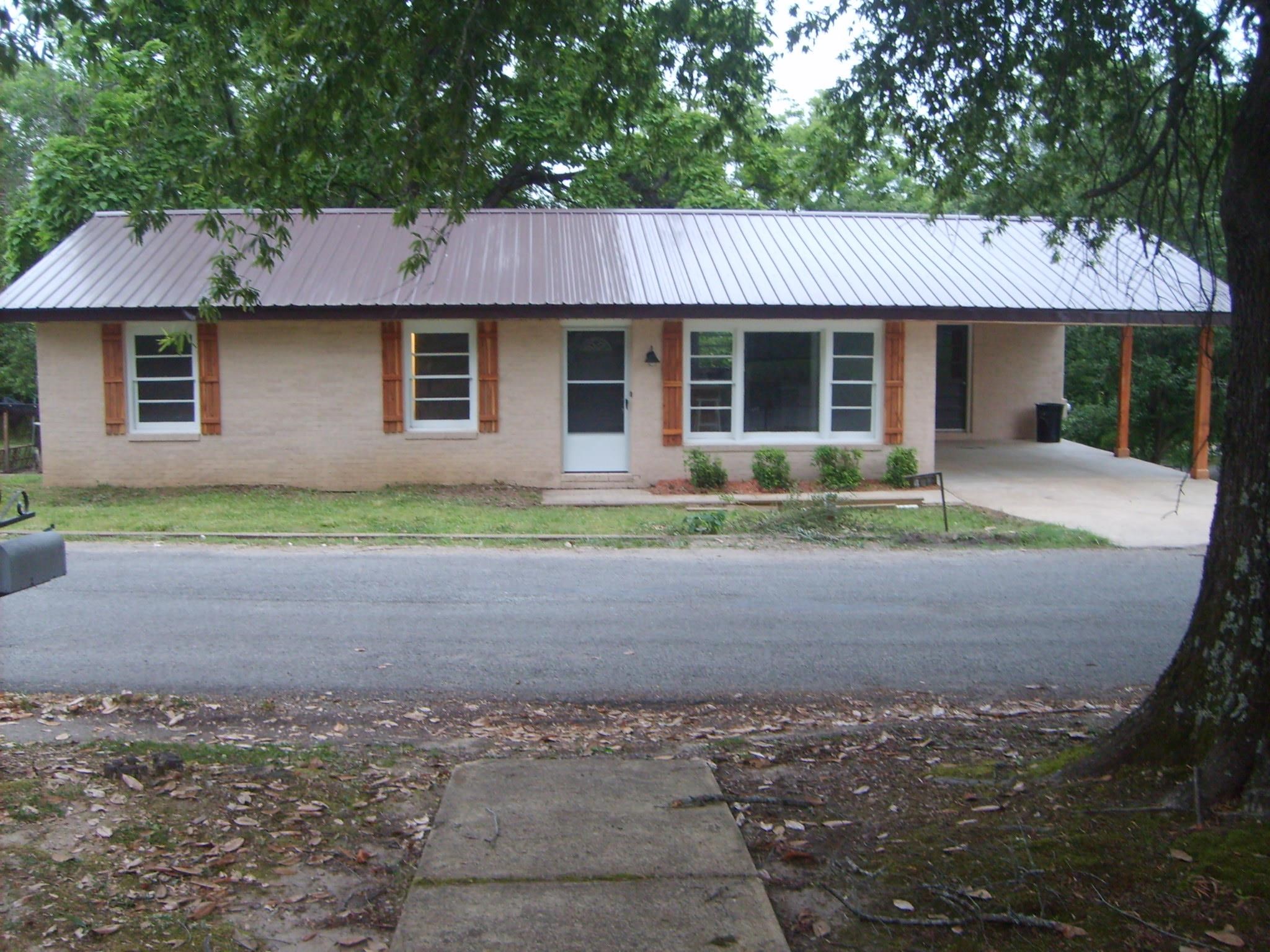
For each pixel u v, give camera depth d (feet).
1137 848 13.44
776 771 17.79
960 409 75.25
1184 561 40.42
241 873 13.82
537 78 25.52
